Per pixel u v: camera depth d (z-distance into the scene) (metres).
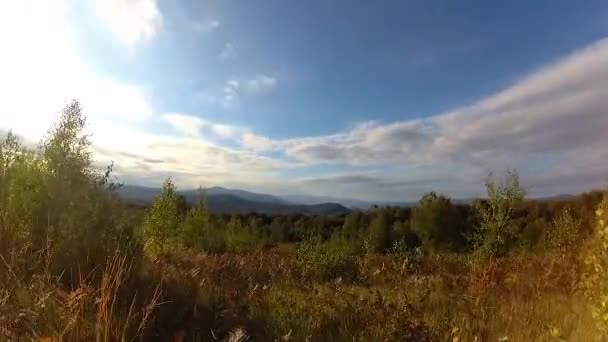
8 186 6.36
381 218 30.50
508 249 16.12
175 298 5.65
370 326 5.66
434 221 26.73
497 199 15.53
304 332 5.31
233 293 6.68
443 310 6.76
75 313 4.16
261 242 24.98
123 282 5.21
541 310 6.82
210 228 22.22
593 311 5.03
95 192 6.52
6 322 3.95
